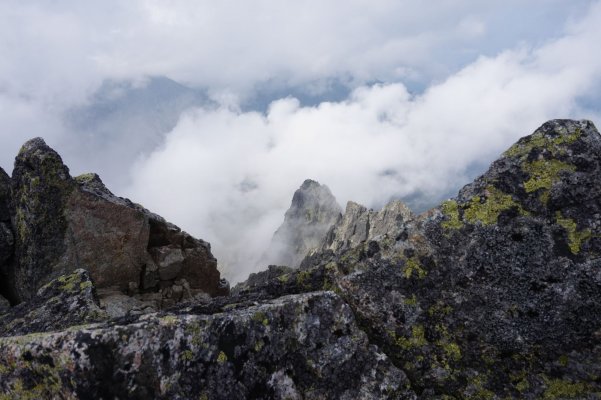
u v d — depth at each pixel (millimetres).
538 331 7566
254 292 9352
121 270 18000
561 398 7191
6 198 17438
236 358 6883
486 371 7672
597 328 7273
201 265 20812
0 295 16531
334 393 7293
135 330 6379
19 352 6414
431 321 8062
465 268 8180
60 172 16828
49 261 16516
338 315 7812
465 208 8641
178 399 6363
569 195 8180
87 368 6008
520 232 8109
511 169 8719
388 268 8492
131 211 18000
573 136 8648
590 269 7523
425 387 7824
